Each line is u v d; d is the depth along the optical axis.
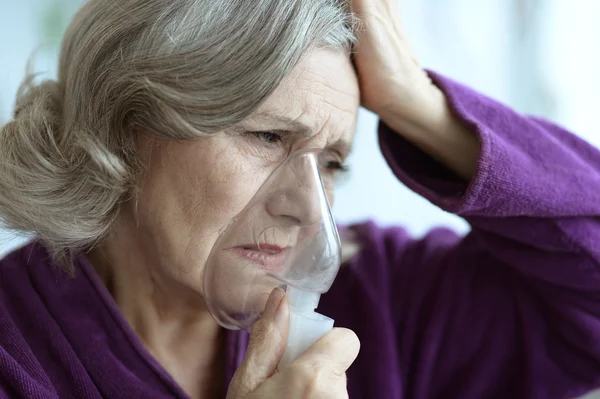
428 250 1.04
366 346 0.97
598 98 1.61
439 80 0.90
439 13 1.64
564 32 1.61
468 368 0.97
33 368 0.72
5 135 0.81
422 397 0.97
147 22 0.72
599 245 0.86
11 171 0.78
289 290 0.67
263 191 0.68
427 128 0.87
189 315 0.83
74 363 0.74
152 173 0.75
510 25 1.66
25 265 0.81
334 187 0.95
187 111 0.69
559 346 0.93
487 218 0.88
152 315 0.83
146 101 0.71
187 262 0.75
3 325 0.74
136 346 0.77
